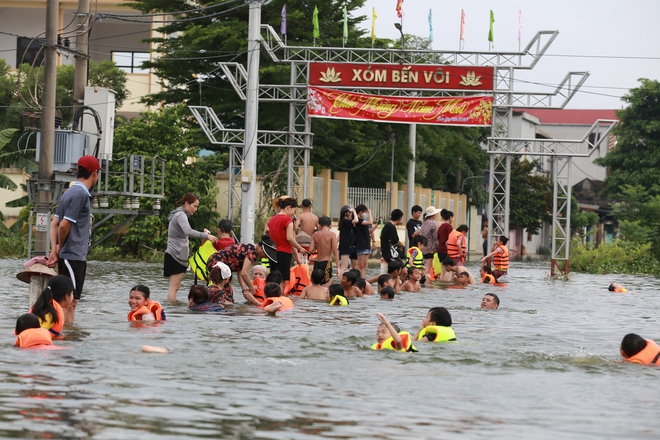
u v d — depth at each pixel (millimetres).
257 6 55188
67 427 11828
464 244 47844
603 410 13906
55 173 37125
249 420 12523
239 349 19125
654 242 78188
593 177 176125
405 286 39094
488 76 56219
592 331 25406
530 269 69250
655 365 18781
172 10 72875
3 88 80250
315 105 57438
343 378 16031
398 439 11711
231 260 30375
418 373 16812
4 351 17875
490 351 20062
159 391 14281
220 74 72438
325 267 38500
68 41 42219
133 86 90312
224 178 75438
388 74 57000
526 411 13641
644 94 124188
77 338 19953
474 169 114438
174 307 28188
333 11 73062
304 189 59281
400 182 85938
